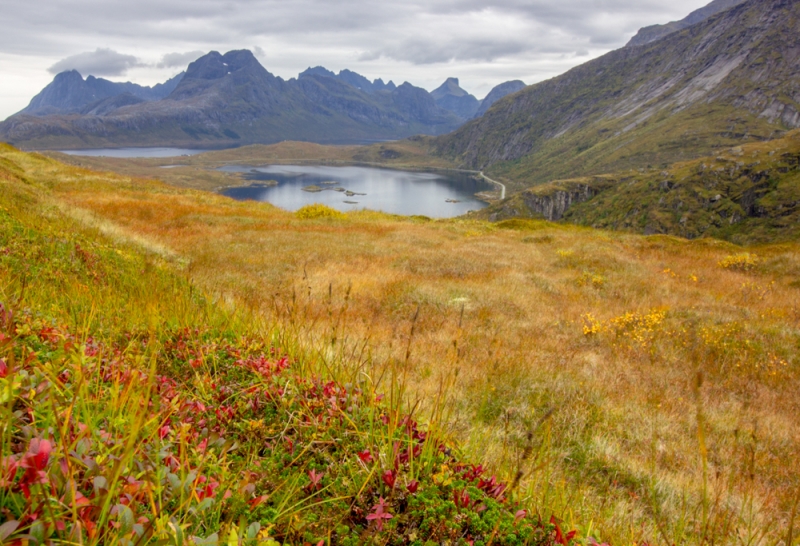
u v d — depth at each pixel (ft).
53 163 141.69
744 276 70.49
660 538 13.02
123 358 12.60
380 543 7.84
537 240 99.96
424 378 24.52
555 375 30.45
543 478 12.37
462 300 48.67
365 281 53.36
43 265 27.78
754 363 36.45
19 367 8.15
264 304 31.55
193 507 6.72
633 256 83.41
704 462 9.32
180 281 34.50
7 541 4.53
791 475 20.65
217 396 12.49
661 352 38.19
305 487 9.29
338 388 12.82
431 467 10.16
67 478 5.74
